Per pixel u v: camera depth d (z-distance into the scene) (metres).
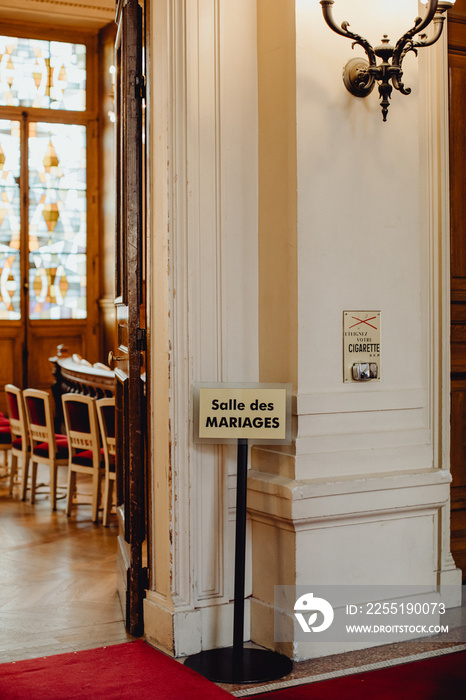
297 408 3.44
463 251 4.22
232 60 3.59
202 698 2.91
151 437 3.60
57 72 10.78
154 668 3.21
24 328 10.72
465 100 4.23
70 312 10.95
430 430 3.88
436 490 3.67
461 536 4.21
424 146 3.97
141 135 3.72
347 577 3.50
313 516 3.35
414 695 2.97
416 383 3.77
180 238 3.48
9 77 10.59
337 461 3.49
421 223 3.96
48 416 6.30
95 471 5.91
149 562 3.62
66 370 8.06
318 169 3.48
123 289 4.00
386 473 3.58
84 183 10.96
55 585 4.45
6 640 3.60
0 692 2.97
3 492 7.10
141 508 3.66
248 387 3.35
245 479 3.30
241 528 3.27
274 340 3.59
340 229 3.55
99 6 10.20
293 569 3.39
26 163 10.68
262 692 3.03
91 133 10.92
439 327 4.00
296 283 3.45
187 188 3.47
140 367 3.69
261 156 3.64
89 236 10.97
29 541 5.40
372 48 3.42
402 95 3.71
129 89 3.71
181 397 3.48
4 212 10.65
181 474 3.47
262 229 3.64
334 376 3.54
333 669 3.26
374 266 3.64
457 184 4.19
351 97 3.57
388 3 3.67
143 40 3.70
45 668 3.22
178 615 3.41
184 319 3.47
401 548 3.64
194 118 3.49
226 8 3.57
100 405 5.71
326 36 3.50
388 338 3.68
